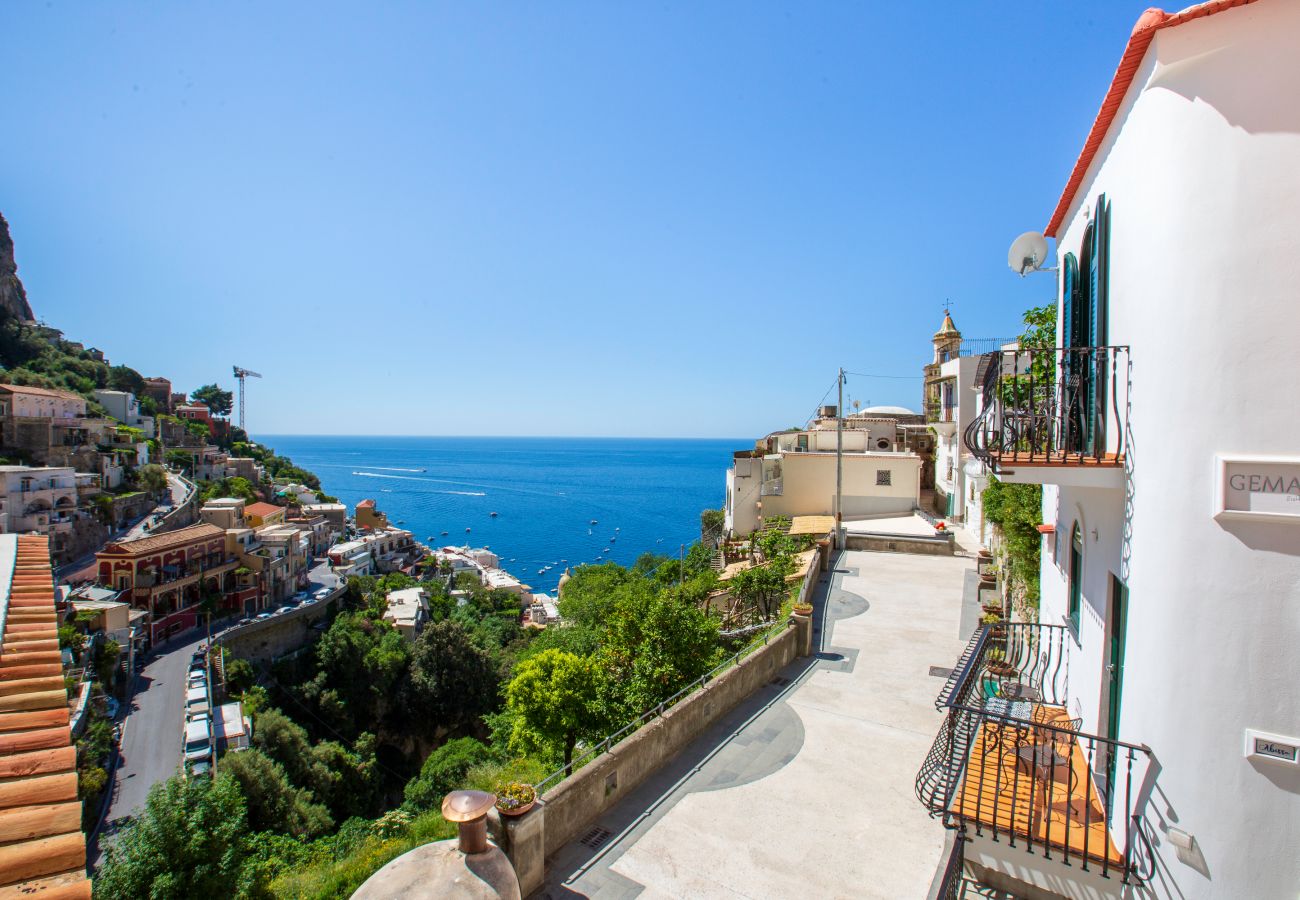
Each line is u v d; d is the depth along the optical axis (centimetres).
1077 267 849
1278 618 466
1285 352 468
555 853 771
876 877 725
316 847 1953
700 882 720
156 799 1437
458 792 630
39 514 5847
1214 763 489
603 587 4722
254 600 6244
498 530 15262
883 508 3403
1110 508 673
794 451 3869
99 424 8175
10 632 454
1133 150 610
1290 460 461
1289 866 460
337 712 5081
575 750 1741
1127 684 597
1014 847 645
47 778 325
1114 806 614
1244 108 488
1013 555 1455
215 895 1342
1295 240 467
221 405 15138
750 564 2702
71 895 267
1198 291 505
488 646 6312
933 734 1056
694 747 1020
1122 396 629
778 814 846
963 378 3100
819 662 1363
